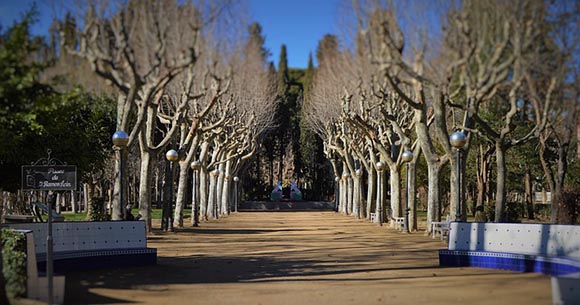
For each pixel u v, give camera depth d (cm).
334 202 7331
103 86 1312
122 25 1220
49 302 974
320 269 1559
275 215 5584
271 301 1092
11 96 996
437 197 2625
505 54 1275
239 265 1655
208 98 3138
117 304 1053
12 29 1016
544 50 1270
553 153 3434
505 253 1499
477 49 1262
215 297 1136
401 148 3341
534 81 1286
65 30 1237
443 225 2448
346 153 4978
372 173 4478
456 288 1206
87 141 2578
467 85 1317
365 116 3222
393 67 1502
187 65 1276
